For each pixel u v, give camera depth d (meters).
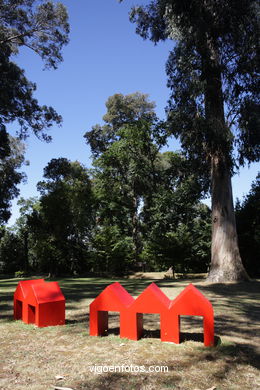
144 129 31.73
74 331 5.36
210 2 14.52
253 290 11.67
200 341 4.64
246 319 6.27
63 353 4.26
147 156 33.56
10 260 45.72
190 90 15.55
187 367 3.67
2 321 6.36
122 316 4.90
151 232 30.34
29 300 6.02
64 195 31.05
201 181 22.28
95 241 29.84
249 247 21.64
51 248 29.25
